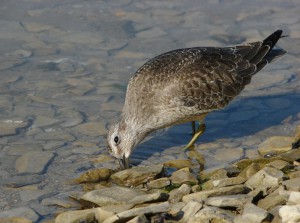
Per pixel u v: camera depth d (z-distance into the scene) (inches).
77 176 490.9
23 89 626.8
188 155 525.3
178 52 547.5
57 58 684.1
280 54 560.7
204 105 531.2
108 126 567.8
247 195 406.6
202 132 542.3
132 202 422.3
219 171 473.7
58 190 469.4
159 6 802.2
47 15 775.1
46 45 709.3
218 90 534.3
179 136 561.6
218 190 414.9
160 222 386.6
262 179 435.5
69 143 540.7
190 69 531.2
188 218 387.5
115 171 496.7
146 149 538.3
